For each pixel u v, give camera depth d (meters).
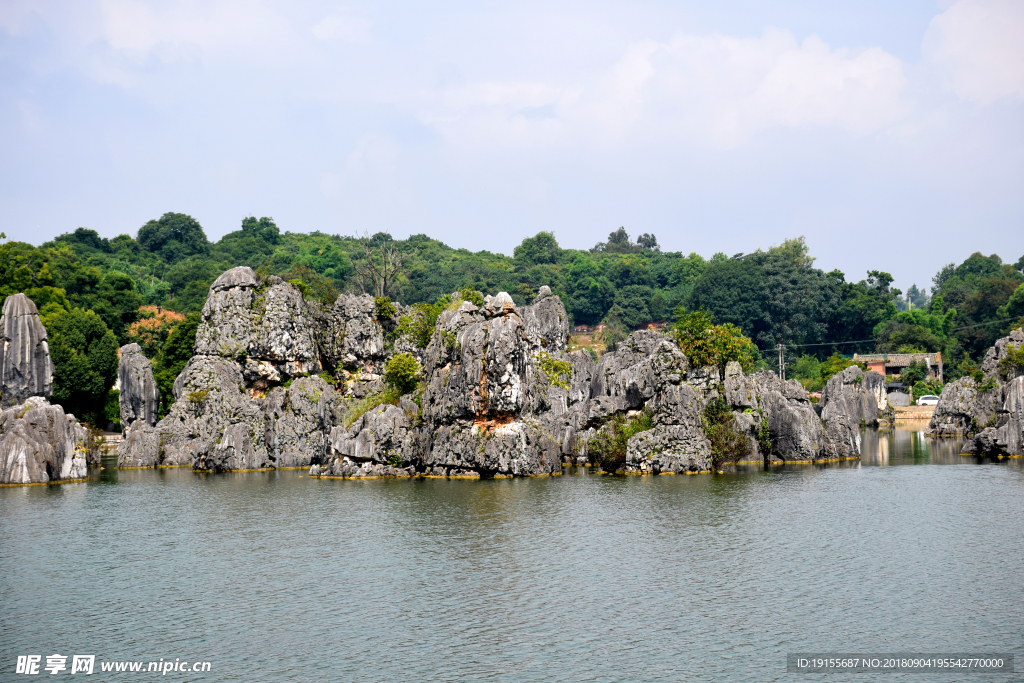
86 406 153.62
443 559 66.25
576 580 60.47
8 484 104.69
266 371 130.88
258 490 99.75
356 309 140.50
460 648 48.94
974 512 79.00
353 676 45.59
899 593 56.25
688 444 108.31
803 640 49.06
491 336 106.94
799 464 113.25
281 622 53.31
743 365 133.88
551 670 45.88
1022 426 116.44
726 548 67.81
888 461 116.31
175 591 59.53
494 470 106.25
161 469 123.19
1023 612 52.47
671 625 51.69
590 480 102.94
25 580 62.41
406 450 109.69
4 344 119.75
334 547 70.44
